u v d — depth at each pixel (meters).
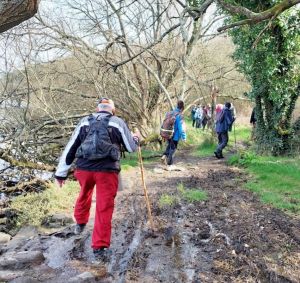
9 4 3.21
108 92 18.25
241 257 4.64
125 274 4.24
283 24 11.88
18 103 13.12
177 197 7.39
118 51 18.33
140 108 18.38
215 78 20.84
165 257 4.69
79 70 17.34
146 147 17.27
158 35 17.95
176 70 18.73
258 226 5.69
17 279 4.07
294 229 5.58
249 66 13.00
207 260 4.60
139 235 5.44
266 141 13.32
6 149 10.91
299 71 12.65
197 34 18.27
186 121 30.83
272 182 8.51
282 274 4.27
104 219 4.62
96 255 4.67
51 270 4.39
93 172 4.61
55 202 6.98
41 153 13.27
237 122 27.64
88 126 4.66
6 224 6.47
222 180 9.20
